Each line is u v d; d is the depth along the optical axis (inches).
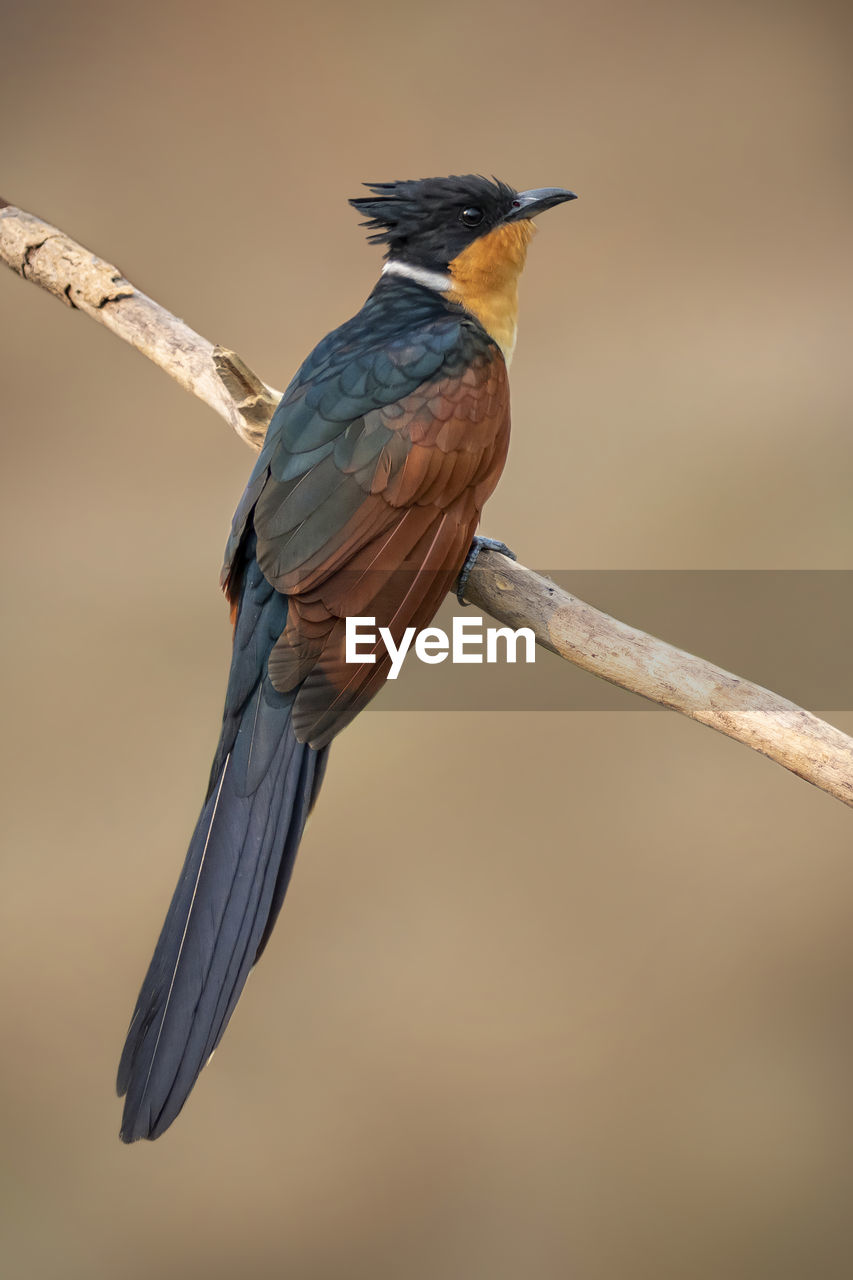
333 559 295.9
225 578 297.0
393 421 296.5
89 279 302.0
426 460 296.4
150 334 301.6
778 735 294.8
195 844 294.8
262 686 295.7
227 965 293.9
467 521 296.8
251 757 295.3
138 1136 293.0
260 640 296.0
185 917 294.2
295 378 298.0
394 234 299.4
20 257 302.5
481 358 297.3
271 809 295.0
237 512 297.1
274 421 297.4
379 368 297.0
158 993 293.7
